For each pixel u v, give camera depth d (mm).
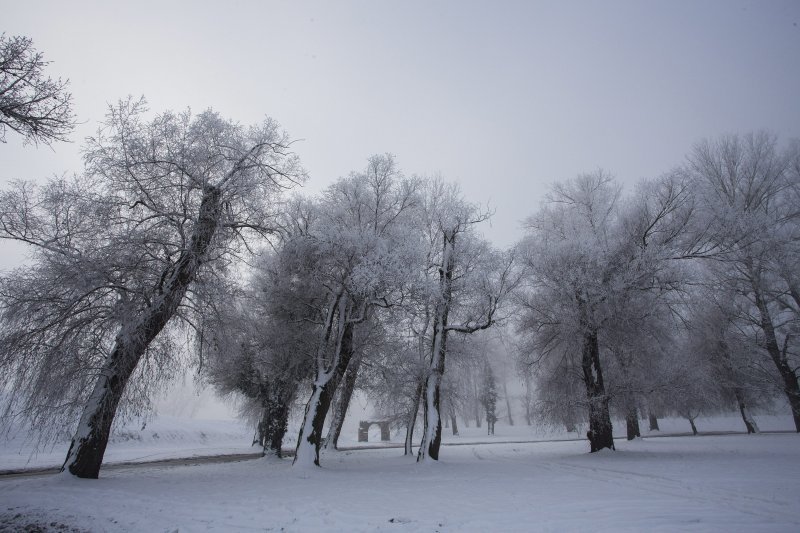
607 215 22969
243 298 16828
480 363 24203
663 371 20031
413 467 16984
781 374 26312
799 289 24781
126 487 11438
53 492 10508
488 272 18953
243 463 19172
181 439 33094
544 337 21984
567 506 8812
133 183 14344
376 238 16547
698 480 11695
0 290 11812
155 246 14195
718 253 20531
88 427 12672
